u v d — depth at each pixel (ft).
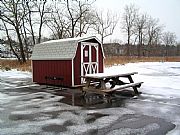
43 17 104.12
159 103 26.48
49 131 17.35
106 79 31.42
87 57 41.11
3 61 100.01
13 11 96.22
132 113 22.25
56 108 24.77
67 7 108.47
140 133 16.61
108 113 22.35
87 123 19.22
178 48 224.94
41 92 35.65
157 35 215.31
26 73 69.15
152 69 77.46
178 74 60.44
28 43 106.63
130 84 31.78
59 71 40.88
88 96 31.55
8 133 17.01
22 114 22.43
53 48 42.73
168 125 18.43
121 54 186.39
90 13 118.42
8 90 38.01
